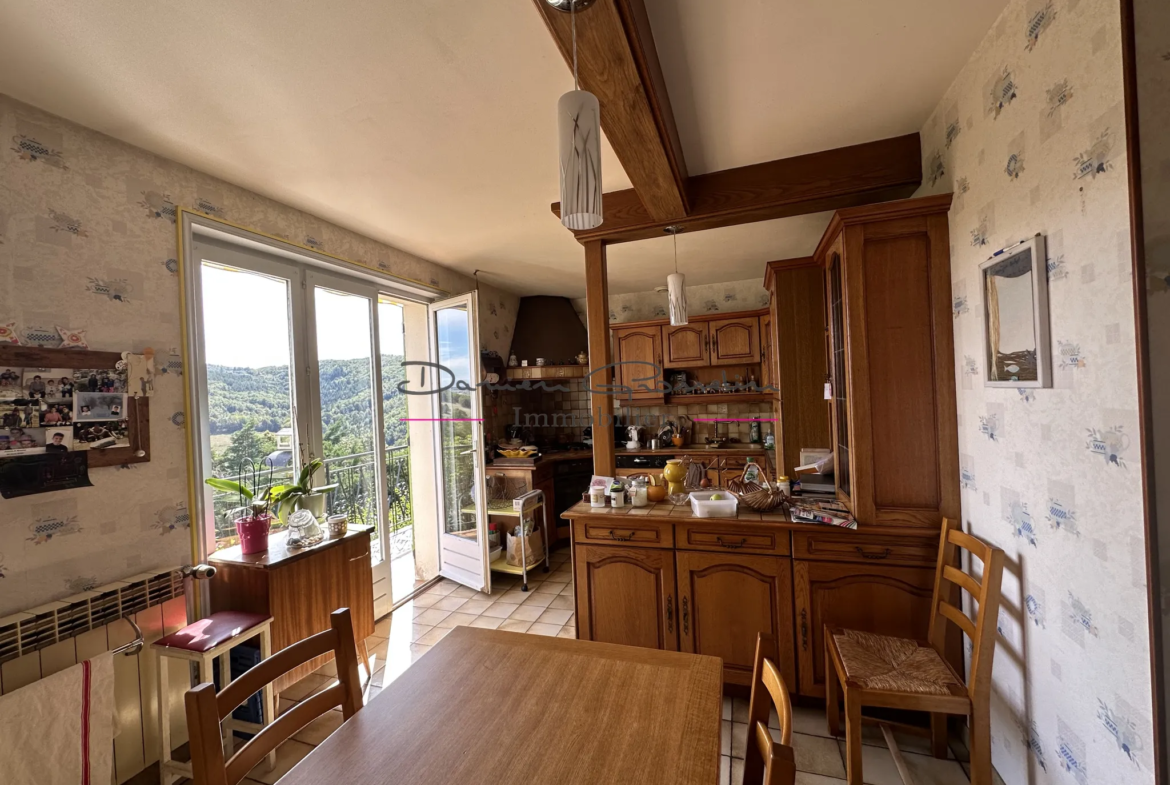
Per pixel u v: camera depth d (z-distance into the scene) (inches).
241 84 63.2
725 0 52.8
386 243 132.0
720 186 94.4
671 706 43.9
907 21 57.6
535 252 145.3
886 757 73.0
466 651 54.1
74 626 64.7
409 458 158.9
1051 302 50.4
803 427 131.4
